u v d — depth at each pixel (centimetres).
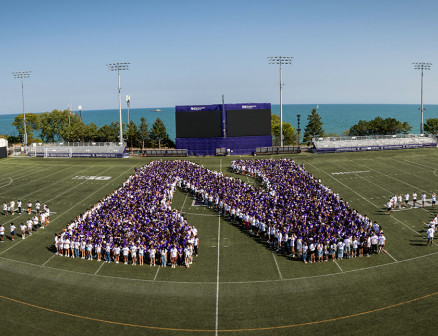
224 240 3666
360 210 4419
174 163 6412
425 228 3831
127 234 3356
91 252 3312
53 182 6053
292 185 4878
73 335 2214
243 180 5925
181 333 2231
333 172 6347
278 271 3017
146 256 3362
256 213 3859
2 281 2880
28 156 8556
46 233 3888
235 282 2852
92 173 6662
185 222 3762
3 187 5775
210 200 4656
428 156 7338
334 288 2728
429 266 3017
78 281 2892
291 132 12456
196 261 3225
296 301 2566
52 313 2447
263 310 2466
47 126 12381
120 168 7038
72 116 12525
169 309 2500
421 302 2494
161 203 4334
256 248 3475
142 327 2298
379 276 2886
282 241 3450
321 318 2355
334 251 3177
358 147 8156
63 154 8412
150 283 2856
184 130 8475
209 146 8400
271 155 8081
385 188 5300
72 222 3775
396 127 12019
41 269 3092
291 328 2258
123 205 4103
